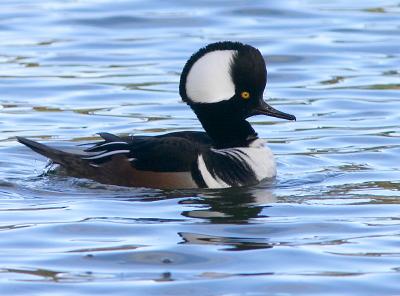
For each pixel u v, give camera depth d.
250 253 11.77
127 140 15.09
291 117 14.82
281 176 15.18
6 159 15.98
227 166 14.49
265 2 27.27
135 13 26.19
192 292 10.66
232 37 24.20
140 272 11.22
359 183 14.82
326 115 18.97
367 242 12.16
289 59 22.72
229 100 14.70
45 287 10.78
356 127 18.12
